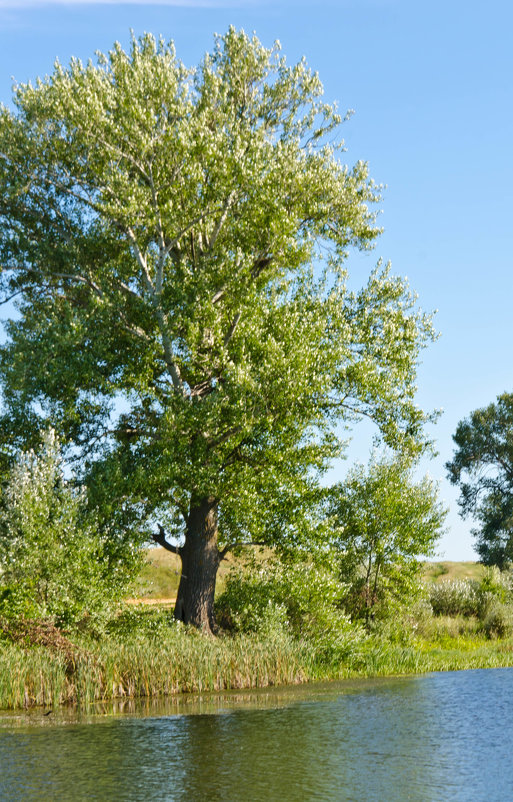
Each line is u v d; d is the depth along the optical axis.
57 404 28.06
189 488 27.44
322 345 28.34
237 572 29.41
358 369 28.77
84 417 28.95
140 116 26.31
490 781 11.62
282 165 28.22
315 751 13.78
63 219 29.95
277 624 25.81
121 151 27.36
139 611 25.45
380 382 28.95
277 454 27.06
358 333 29.81
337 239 32.34
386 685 22.39
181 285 27.42
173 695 20.83
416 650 29.38
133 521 27.36
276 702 19.38
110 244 28.86
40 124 27.47
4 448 27.62
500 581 43.59
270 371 26.20
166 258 29.75
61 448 27.91
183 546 29.53
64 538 24.36
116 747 14.22
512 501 75.38
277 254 28.92
